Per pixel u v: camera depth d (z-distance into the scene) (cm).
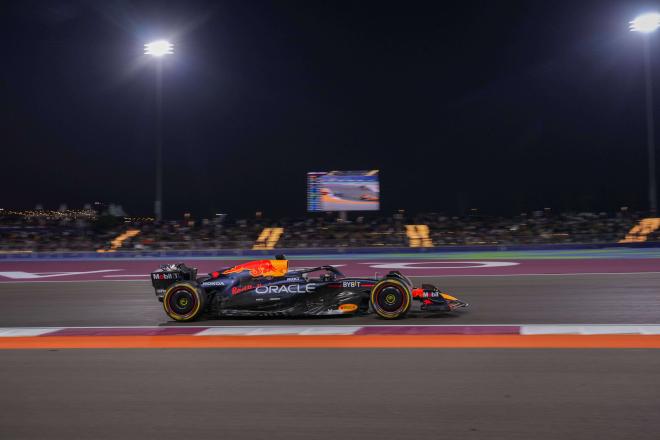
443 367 576
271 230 3106
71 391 524
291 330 802
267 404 475
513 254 2419
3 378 572
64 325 906
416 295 886
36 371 596
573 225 2917
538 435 398
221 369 590
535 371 552
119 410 470
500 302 1034
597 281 1321
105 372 587
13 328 890
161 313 999
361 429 416
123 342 750
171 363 620
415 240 2875
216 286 923
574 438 392
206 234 3083
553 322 828
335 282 897
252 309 902
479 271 1655
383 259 2302
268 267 920
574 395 478
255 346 700
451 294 1150
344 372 566
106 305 1113
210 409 467
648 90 2884
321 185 3125
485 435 400
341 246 2864
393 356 627
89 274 1819
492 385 511
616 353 618
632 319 841
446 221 3091
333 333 770
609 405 452
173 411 464
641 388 493
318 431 415
